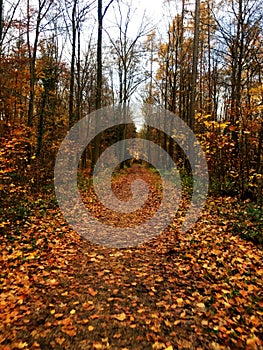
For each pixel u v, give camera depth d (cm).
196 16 1297
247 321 332
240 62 1073
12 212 770
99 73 1480
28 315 352
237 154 915
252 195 854
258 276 429
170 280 445
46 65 1493
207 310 359
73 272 480
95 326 333
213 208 827
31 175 1112
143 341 307
